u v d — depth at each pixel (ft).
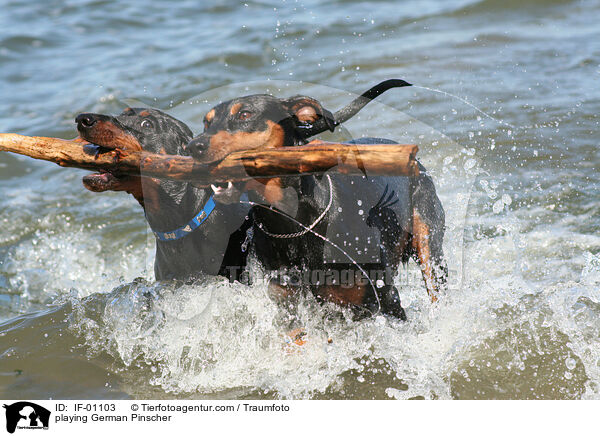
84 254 32.91
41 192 39.06
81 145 20.17
